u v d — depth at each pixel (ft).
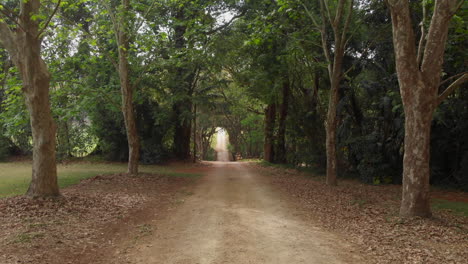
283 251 18.93
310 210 30.19
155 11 53.72
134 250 19.08
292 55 57.06
